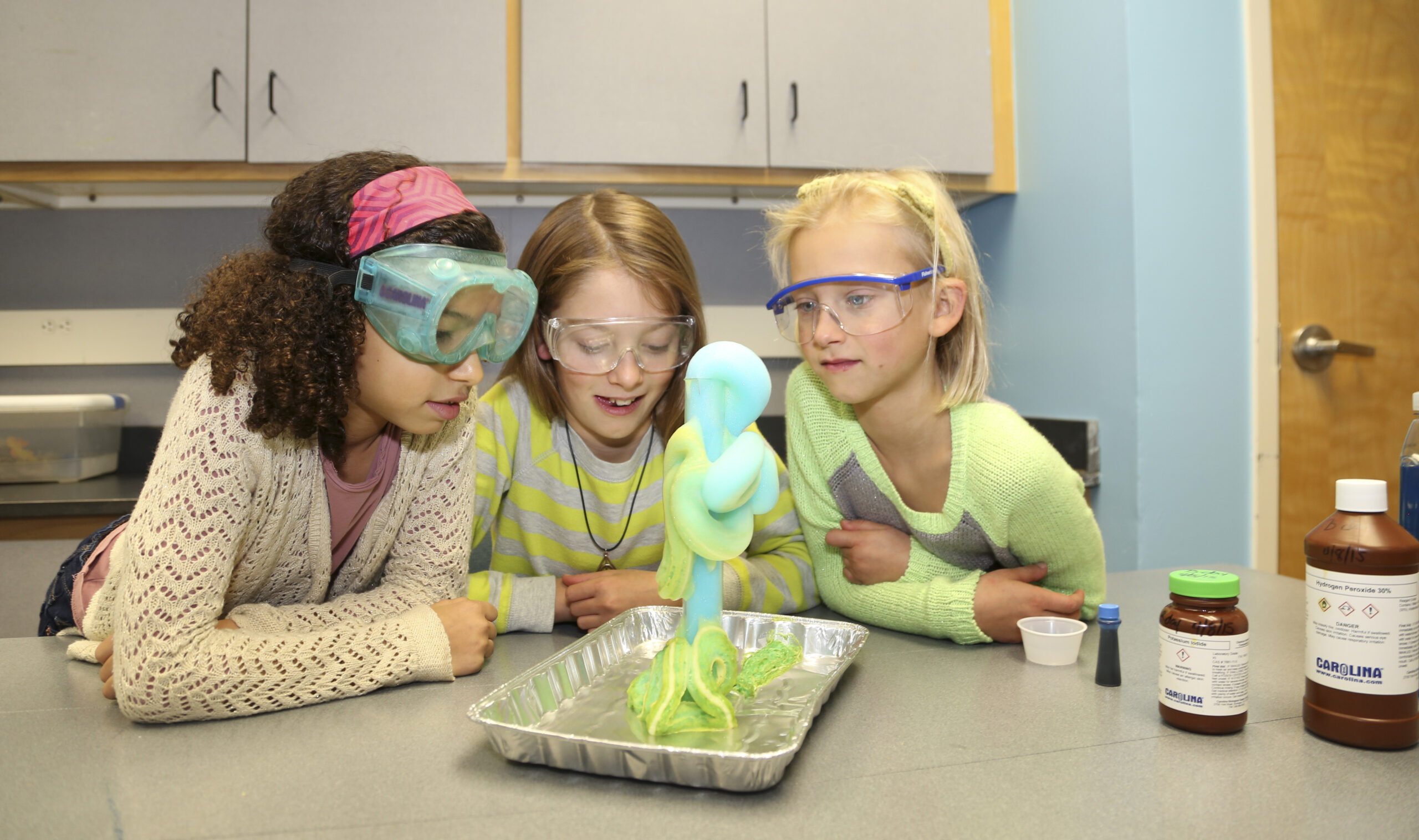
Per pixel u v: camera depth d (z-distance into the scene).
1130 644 0.91
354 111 1.98
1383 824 0.51
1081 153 2.00
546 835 0.51
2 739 0.67
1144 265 1.85
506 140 2.03
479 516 1.18
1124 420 1.89
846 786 0.57
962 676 0.81
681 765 0.55
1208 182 1.90
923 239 0.96
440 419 0.81
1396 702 0.61
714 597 0.70
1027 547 1.04
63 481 2.03
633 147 2.07
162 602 0.70
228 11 1.94
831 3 2.14
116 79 1.92
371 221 0.73
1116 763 0.60
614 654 0.86
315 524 0.90
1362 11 2.01
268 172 2.00
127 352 2.30
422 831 0.51
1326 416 2.00
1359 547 0.62
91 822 0.53
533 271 1.14
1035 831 0.50
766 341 2.59
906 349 0.95
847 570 1.09
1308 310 1.98
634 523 1.27
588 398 1.07
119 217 2.32
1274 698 0.72
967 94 2.21
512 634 1.00
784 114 2.13
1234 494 1.93
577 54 2.04
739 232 2.59
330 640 0.76
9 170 1.94
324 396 0.75
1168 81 1.86
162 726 0.70
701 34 2.09
